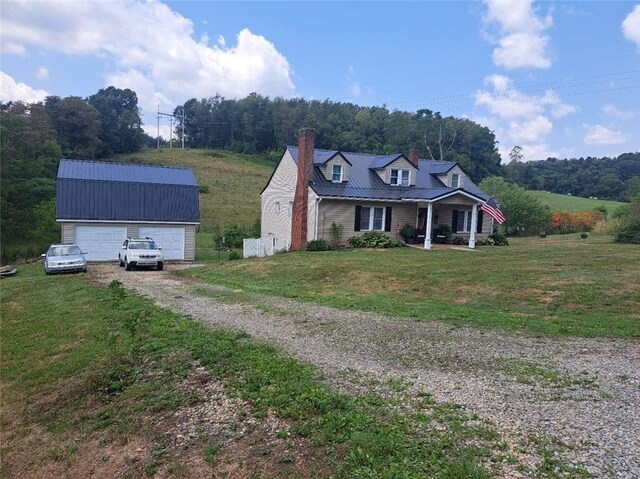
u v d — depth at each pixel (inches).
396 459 176.2
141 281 735.7
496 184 1921.8
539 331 375.2
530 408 222.4
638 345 332.8
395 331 383.6
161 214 1154.7
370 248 1035.9
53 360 359.9
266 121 4394.7
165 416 245.1
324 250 1010.1
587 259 723.4
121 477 202.2
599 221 1669.5
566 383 257.3
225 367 294.2
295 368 285.0
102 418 259.1
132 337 371.2
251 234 1455.5
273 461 189.2
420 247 1061.8
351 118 3388.3
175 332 381.1
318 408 226.7
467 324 403.2
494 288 549.3
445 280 609.0
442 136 2910.9
